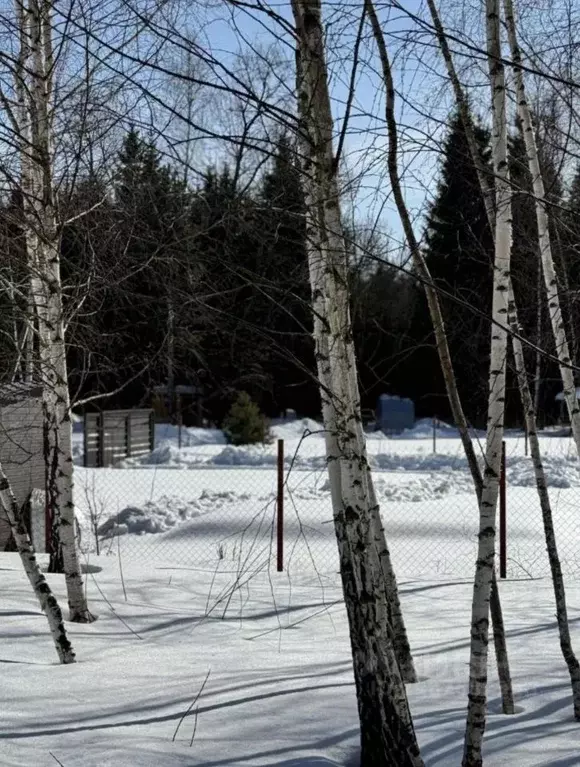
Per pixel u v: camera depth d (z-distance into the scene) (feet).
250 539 43.32
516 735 17.92
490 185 21.95
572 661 19.39
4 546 40.73
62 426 28.02
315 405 131.95
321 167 16.62
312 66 16.78
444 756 16.56
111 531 47.75
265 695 19.80
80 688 20.35
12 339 30.09
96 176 24.67
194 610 29.45
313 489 57.88
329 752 16.52
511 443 85.40
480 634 15.34
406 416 118.93
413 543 43.16
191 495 62.95
